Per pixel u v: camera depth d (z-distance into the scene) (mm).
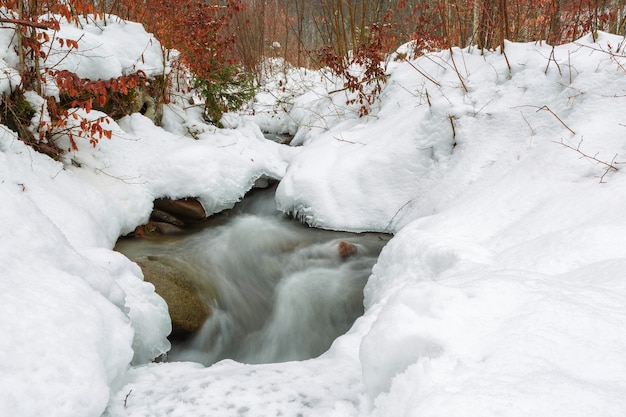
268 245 5812
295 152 8633
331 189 6531
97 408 1972
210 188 6305
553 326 1564
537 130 5258
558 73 5484
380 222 6195
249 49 15852
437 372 1504
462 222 4422
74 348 2059
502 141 5531
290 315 4766
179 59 8094
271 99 14094
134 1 8227
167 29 8008
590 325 1549
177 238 5723
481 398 1291
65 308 2215
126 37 6973
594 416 1166
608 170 4031
